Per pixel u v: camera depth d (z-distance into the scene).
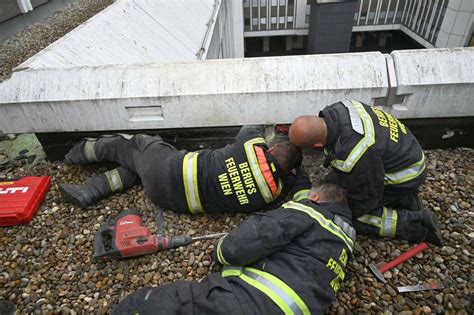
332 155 2.04
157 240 2.21
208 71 2.66
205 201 2.35
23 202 2.54
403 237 2.23
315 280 1.69
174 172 2.31
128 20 4.42
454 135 2.93
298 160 2.30
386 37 17.05
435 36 13.42
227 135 2.96
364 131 1.94
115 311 1.72
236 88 2.61
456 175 2.72
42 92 2.69
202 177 2.29
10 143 3.52
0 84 2.74
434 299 1.92
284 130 2.85
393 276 2.05
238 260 1.78
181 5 6.17
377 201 2.03
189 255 2.23
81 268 2.20
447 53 2.62
